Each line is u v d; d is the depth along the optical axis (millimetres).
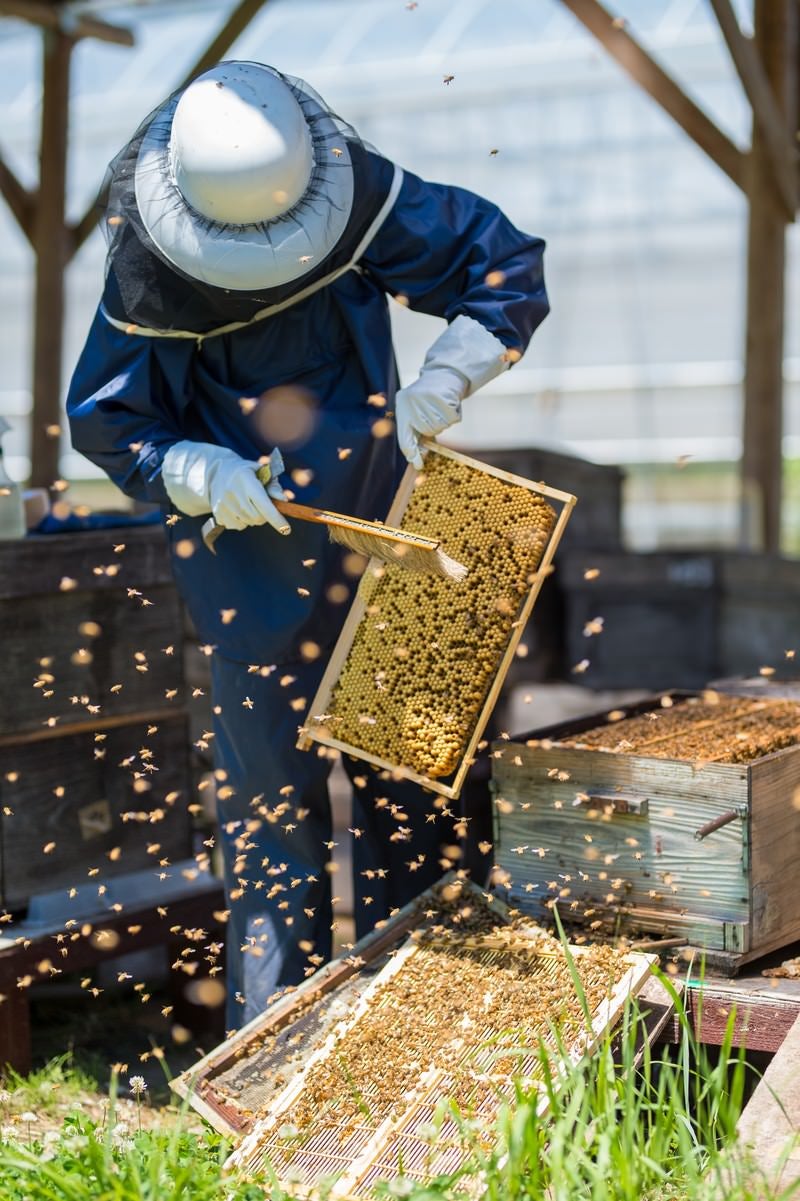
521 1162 2725
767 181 8250
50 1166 2898
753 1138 2748
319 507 3689
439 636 3479
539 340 19094
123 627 4352
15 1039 3980
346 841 5363
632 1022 3080
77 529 4535
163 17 14305
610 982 3193
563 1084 2854
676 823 3309
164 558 4430
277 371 3709
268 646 3719
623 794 3371
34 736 4164
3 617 4066
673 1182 2867
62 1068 4141
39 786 4176
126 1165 2932
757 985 3242
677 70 16234
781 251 8477
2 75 18734
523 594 3451
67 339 19469
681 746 3541
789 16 8203
